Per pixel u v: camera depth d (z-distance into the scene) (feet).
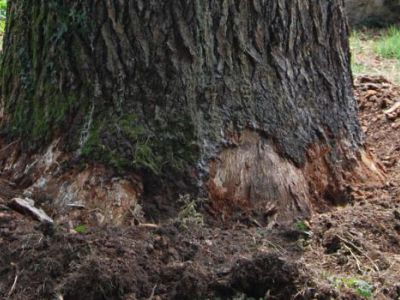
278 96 14.35
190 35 13.74
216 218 13.74
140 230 12.90
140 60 13.76
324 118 14.96
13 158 14.51
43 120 14.26
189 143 13.80
